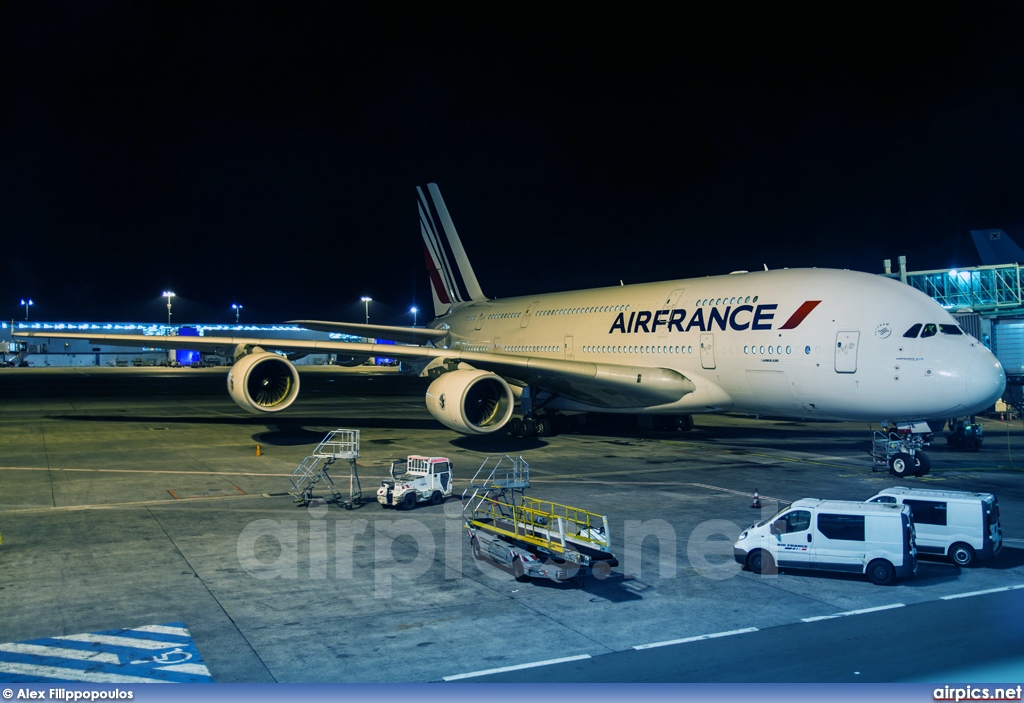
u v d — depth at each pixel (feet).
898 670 26.43
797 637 29.35
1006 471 64.80
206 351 85.97
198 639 29.07
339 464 69.92
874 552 35.60
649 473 64.08
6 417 117.91
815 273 69.05
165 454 77.10
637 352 80.48
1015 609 32.40
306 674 26.14
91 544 42.14
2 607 32.32
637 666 26.76
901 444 63.67
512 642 28.86
